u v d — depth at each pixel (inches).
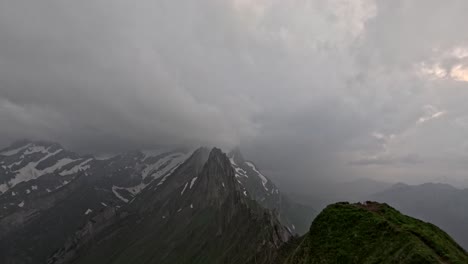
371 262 1947.6
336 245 2222.0
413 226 2119.8
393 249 1937.7
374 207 2511.1
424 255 1774.1
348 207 2517.2
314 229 2488.9
